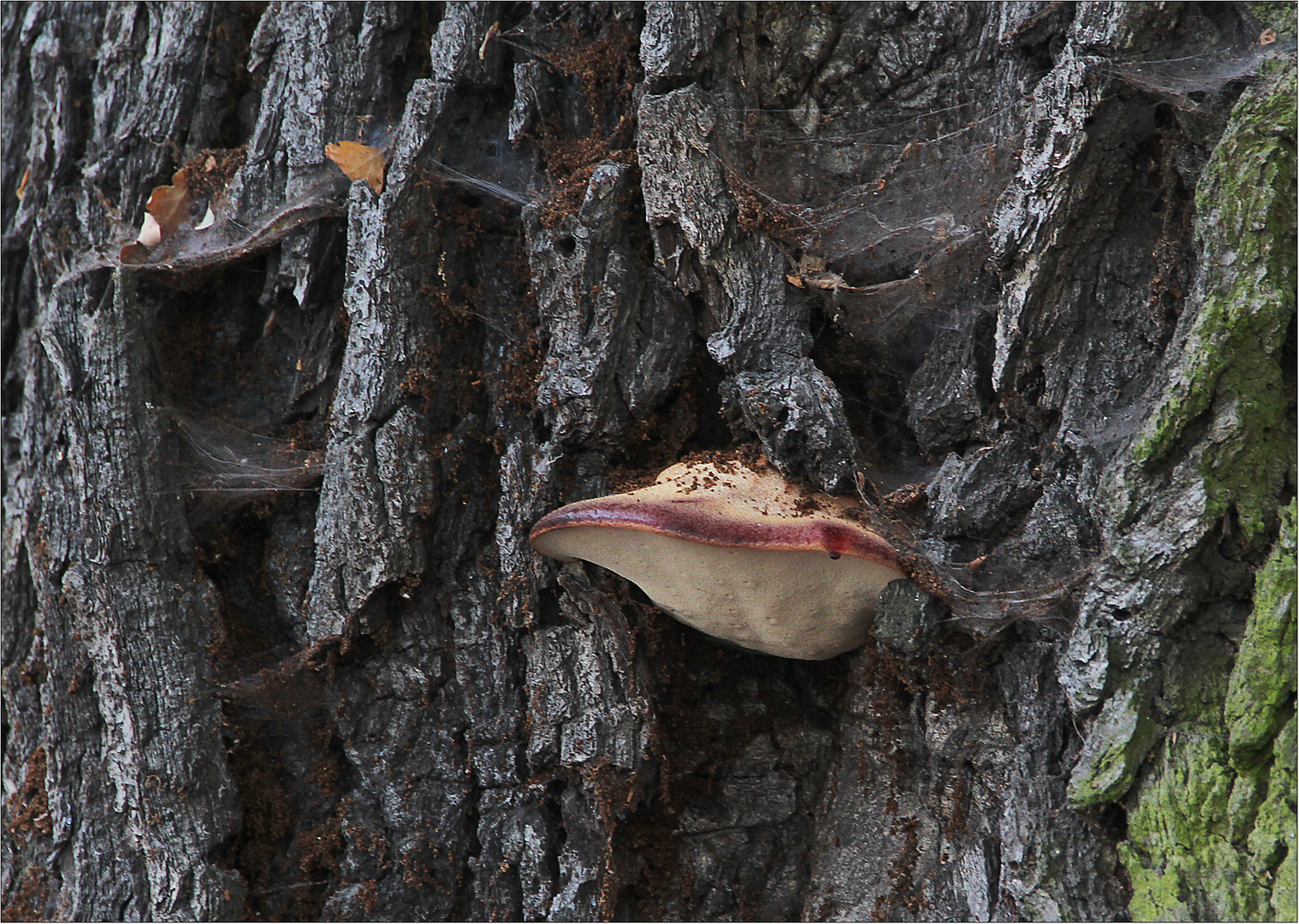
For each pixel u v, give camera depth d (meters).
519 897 4.97
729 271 4.91
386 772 5.08
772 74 5.35
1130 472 4.23
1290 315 4.14
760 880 5.27
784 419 4.68
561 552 4.81
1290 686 3.96
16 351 5.77
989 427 4.85
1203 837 4.00
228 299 5.69
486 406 5.30
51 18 5.80
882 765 5.14
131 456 5.18
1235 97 4.37
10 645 5.46
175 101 5.63
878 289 4.96
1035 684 4.55
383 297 5.09
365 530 4.98
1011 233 4.52
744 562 4.42
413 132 5.20
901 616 4.59
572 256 5.06
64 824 5.10
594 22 5.35
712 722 5.37
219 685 5.16
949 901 4.77
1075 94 4.38
